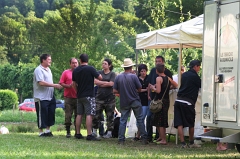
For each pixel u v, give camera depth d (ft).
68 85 59.26
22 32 353.72
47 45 107.34
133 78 52.03
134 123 61.98
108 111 59.26
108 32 116.06
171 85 52.85
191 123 49.44
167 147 50.49
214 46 40.60
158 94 51.88
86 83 55.42
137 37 61.93
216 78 40.16
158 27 114.73
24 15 411.95
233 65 38.68
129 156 41.50
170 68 108.06
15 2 415.44
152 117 53.06
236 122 38.32
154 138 60.95
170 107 56.65
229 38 39.17
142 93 55.52
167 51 109.19
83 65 55.88
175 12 185.37
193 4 201.57
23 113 154.20
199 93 54.08
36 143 50.19
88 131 55.98
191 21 56.70
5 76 300.61
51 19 110.11
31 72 294.05
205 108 41.32
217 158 42.37
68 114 59.62
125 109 52.42
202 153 45.85
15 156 38.83
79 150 45.29
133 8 323.98
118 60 116.16
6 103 210.38
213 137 39.83
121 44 121.29
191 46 64.54
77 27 108.78
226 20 39.58
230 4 39.19
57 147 47.11
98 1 113.29
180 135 49.80
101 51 107.14
